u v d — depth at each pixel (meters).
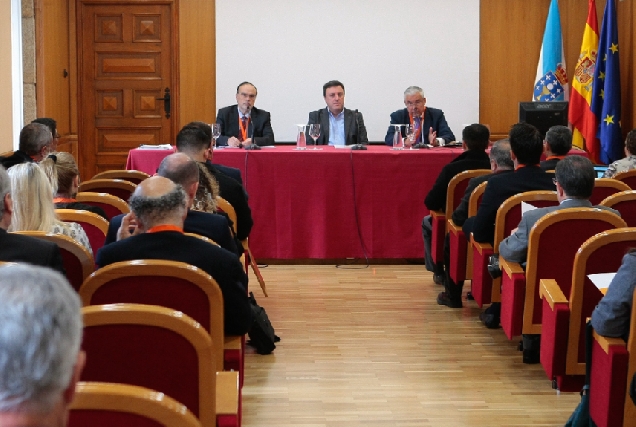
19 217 3.05
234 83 9.27
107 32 9.38
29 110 8.31
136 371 1.95
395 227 6.29
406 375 3.93
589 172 3.59
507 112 9.30
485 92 9.28
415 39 9.17
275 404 3.54
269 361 4.12
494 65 9.25
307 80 9.20
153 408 1.44
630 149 5.31
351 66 9.19
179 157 3.33
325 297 5.41
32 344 0.91
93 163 9.50
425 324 4.79
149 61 9.40
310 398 3.62
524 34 9.23
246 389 3.72
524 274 3.76
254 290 5.58
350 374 3.94
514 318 3.79
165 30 9.36
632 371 2.69
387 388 3.75
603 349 2.77
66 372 0.93
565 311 3.29
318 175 6.23
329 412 3.46
